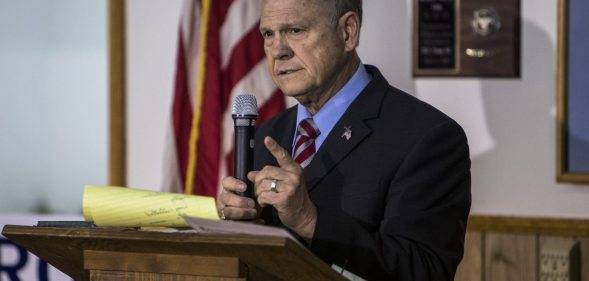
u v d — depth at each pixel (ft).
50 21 22.81
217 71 20.20
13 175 23.13
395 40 20.29
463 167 11.38
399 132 11.43
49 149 23.00
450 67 20.03
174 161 20.45
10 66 22.91
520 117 19.86
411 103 11.79
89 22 22.72
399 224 10.72
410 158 11.07
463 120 20.07
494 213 20.02
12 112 23.00
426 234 10.69
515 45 19.81
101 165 22.84
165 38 21.56
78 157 22.89
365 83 12.12
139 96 21.66
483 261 19.98
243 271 9.16
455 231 10.96
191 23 20.58
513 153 19.90
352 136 11.55
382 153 11.34
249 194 10.19
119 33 21.62
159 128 21.62
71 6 22.74
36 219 21.11
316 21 11.21
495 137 19.97
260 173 9.78
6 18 22.85
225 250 8.82
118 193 9.47
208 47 20.27
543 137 19.80
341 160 11.47
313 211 10.11
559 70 19.56
